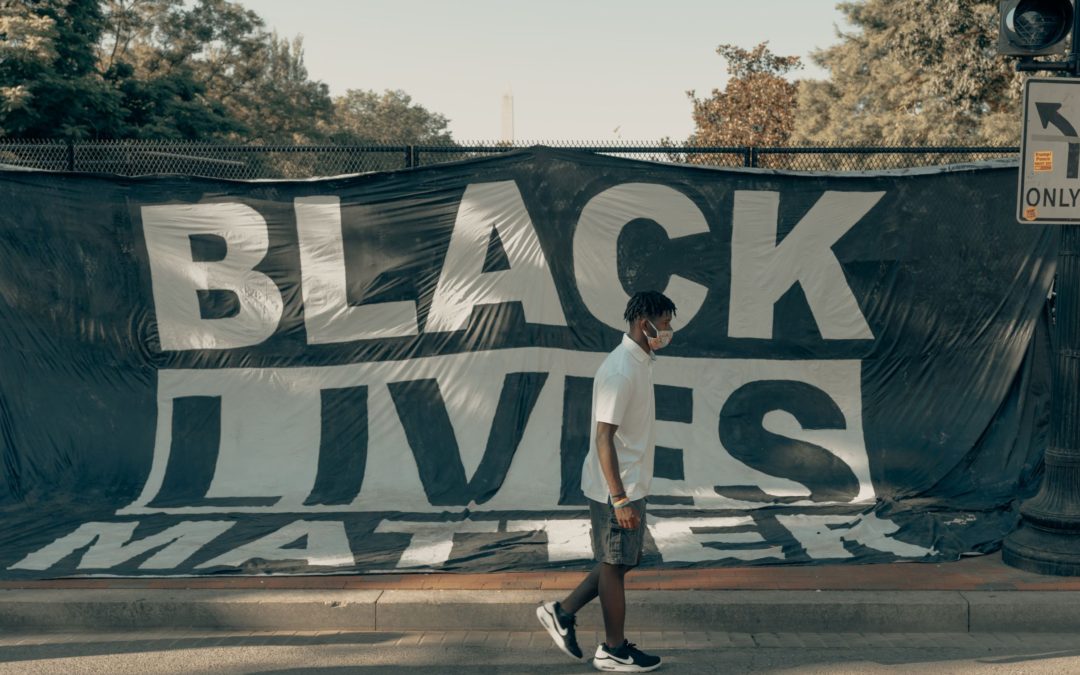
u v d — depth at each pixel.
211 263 7.31
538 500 6.89
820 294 7.14
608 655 4.49
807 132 39.97
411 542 6.18
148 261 7.32
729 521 6.54
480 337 7.21
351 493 6.95
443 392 7.19
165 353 7.30
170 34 48.50
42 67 25.92
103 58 45.53
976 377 7.01
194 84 34.59
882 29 36.53
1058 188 5.59
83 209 7.29
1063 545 5.54
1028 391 6.97
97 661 4.68
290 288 7.29
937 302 7.05
